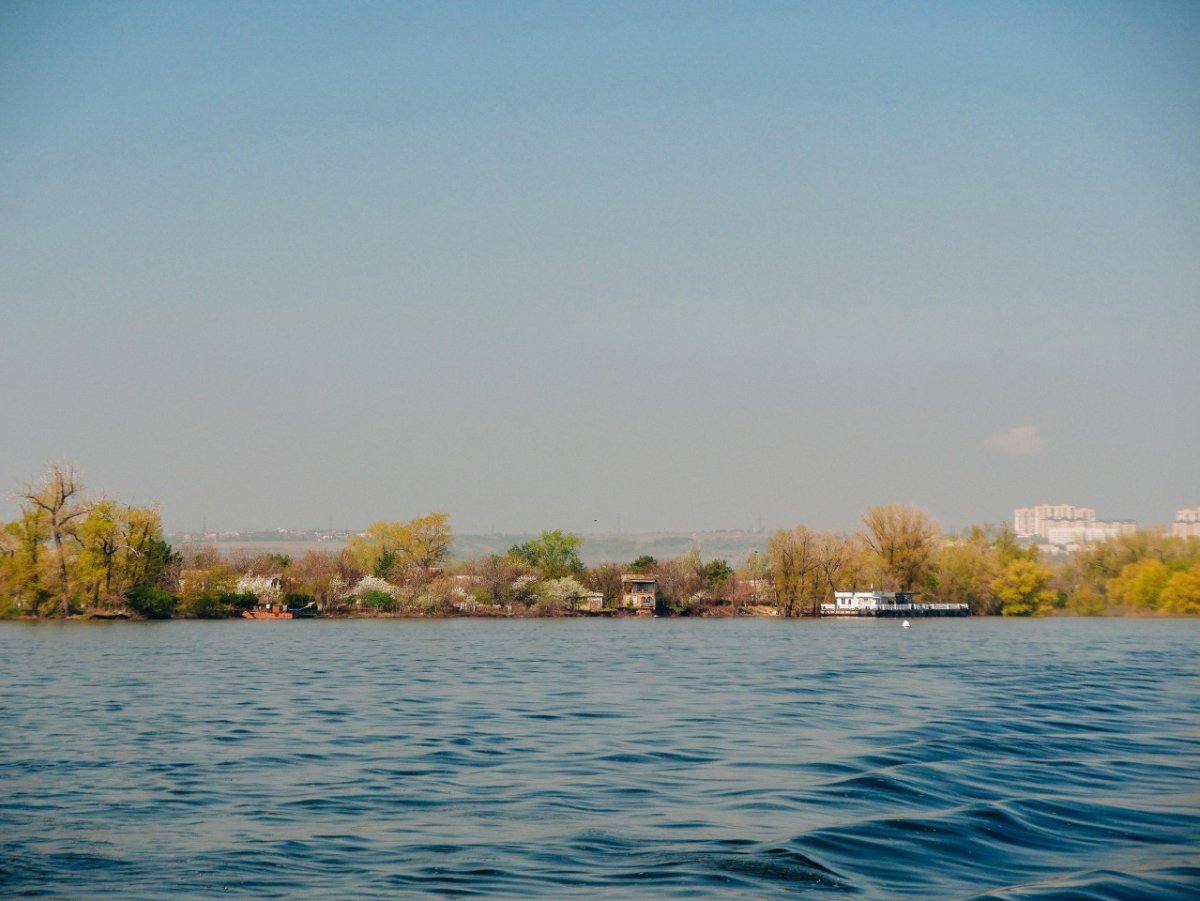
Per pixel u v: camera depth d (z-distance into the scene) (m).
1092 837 25.61
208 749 39.00
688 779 32.72
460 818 27.86
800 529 196.50
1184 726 44.53
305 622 174.62
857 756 36.41
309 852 24.67
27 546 152.62
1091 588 188.75
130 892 21.92
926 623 171.75
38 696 58.16
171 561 175.50
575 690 62.00
